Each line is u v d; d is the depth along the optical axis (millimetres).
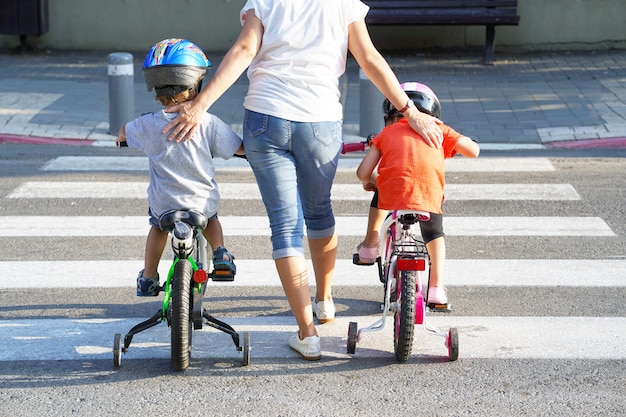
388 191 6188
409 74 17922
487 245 9078
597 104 15367
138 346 6633
